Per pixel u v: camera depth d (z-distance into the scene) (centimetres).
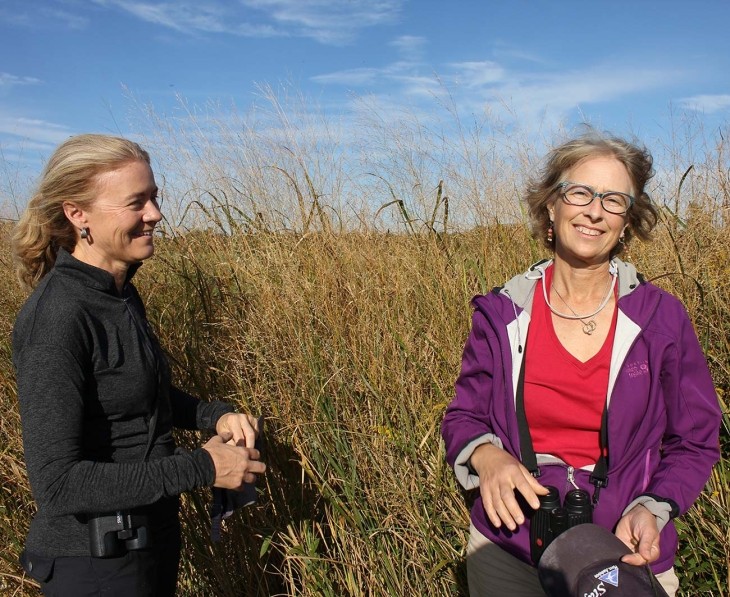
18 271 179
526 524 171
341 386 291
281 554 261
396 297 334
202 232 426
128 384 166
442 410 281
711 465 167
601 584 139
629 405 167
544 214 188
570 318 174
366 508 256
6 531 257
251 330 313
